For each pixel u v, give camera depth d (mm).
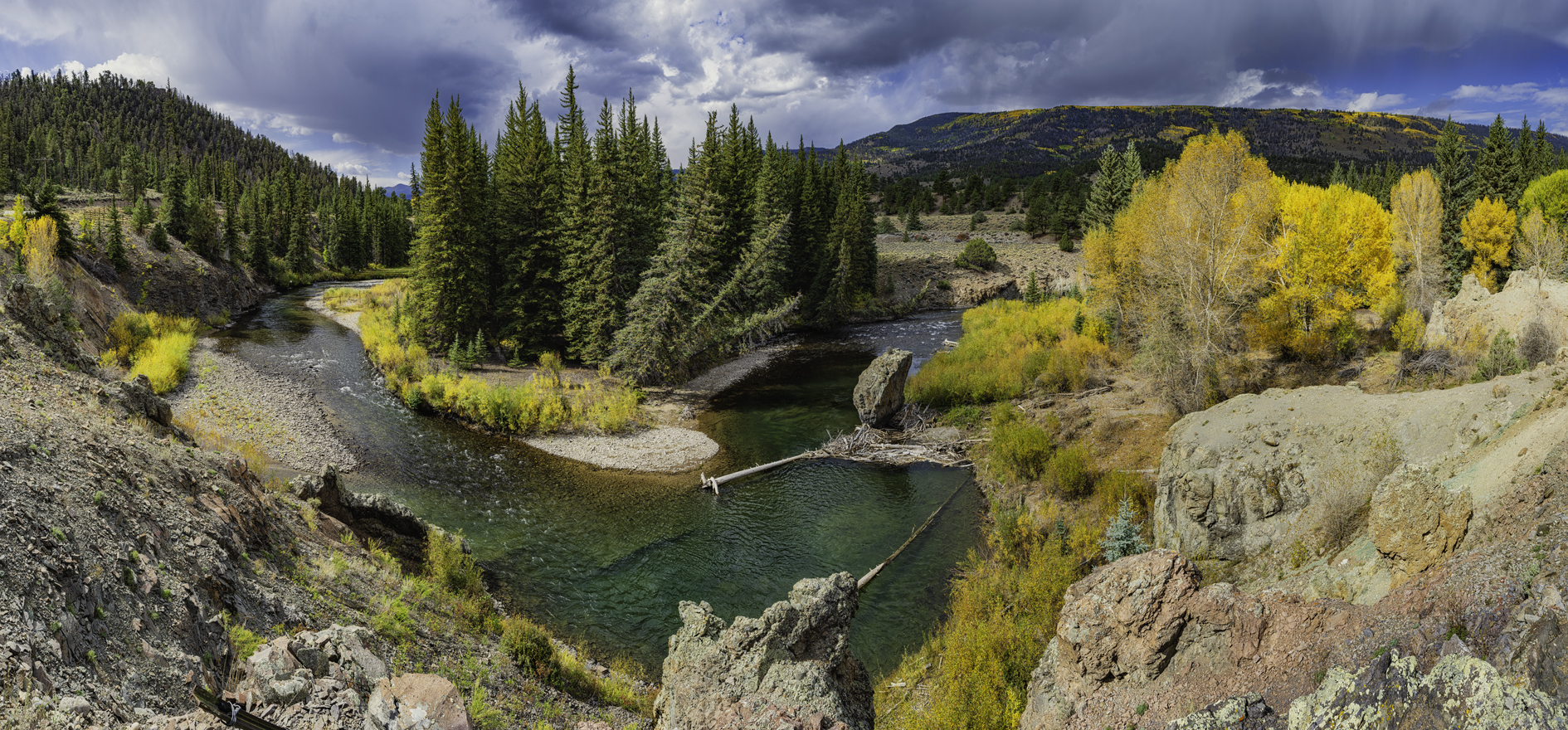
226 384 33469
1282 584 14375
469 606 15789
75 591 8062
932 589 20062
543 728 11953
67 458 10930
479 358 42750
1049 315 50656
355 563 15484
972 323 56906
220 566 11289
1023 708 13188
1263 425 19000
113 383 18016
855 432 33375
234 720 8172
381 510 18578
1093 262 43125
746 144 72188
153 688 7848
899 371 33625
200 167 123562
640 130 51625
